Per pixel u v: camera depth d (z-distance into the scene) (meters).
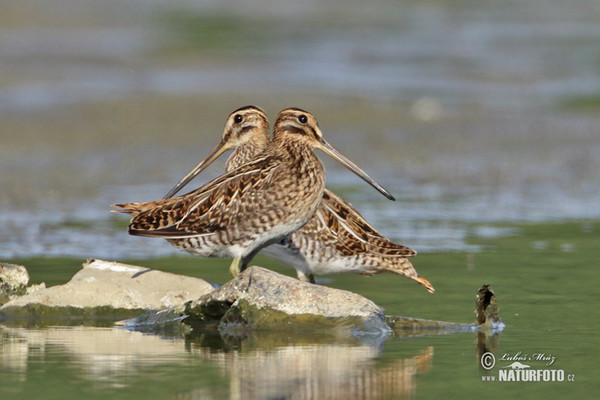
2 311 11.01
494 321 10.50
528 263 13.66
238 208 11.12
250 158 13.32
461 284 12.48
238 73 32.56
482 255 14.22
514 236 15.59
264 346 9.66
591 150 23.67
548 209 17.78
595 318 10.76
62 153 21.38
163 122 24.66
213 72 32.53
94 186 18.62
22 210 16.70
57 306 11.02
